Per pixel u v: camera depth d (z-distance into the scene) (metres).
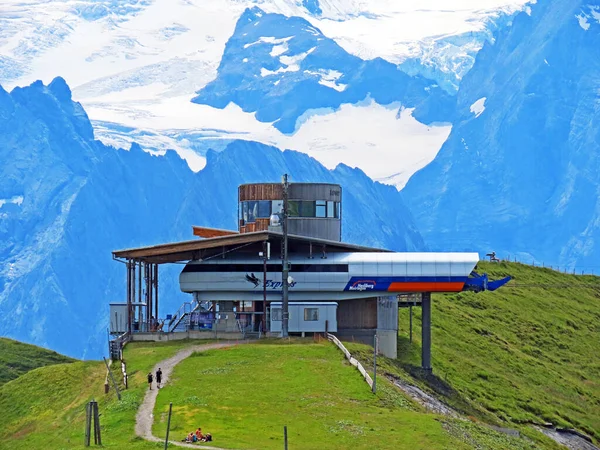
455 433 155.62
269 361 183.00
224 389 166.00
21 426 184.50
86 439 141.88
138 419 152.00
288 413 155.00
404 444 145.12
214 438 140.62
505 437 164.88
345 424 151.00
